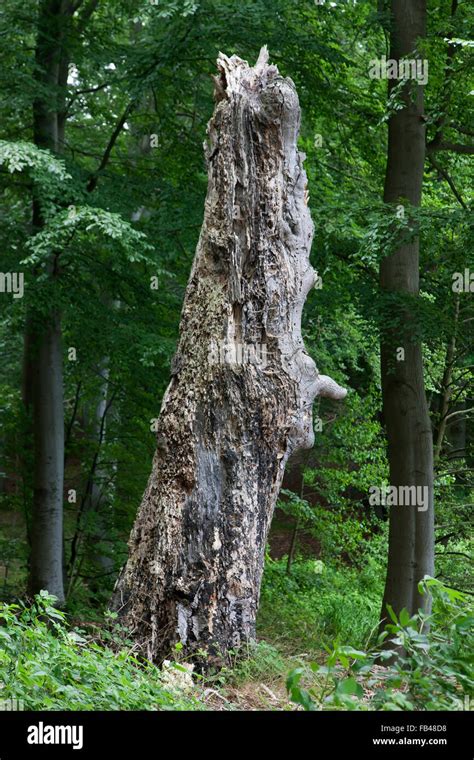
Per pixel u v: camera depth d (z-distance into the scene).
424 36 12.72
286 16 12.80
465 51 11.70
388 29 12.75
